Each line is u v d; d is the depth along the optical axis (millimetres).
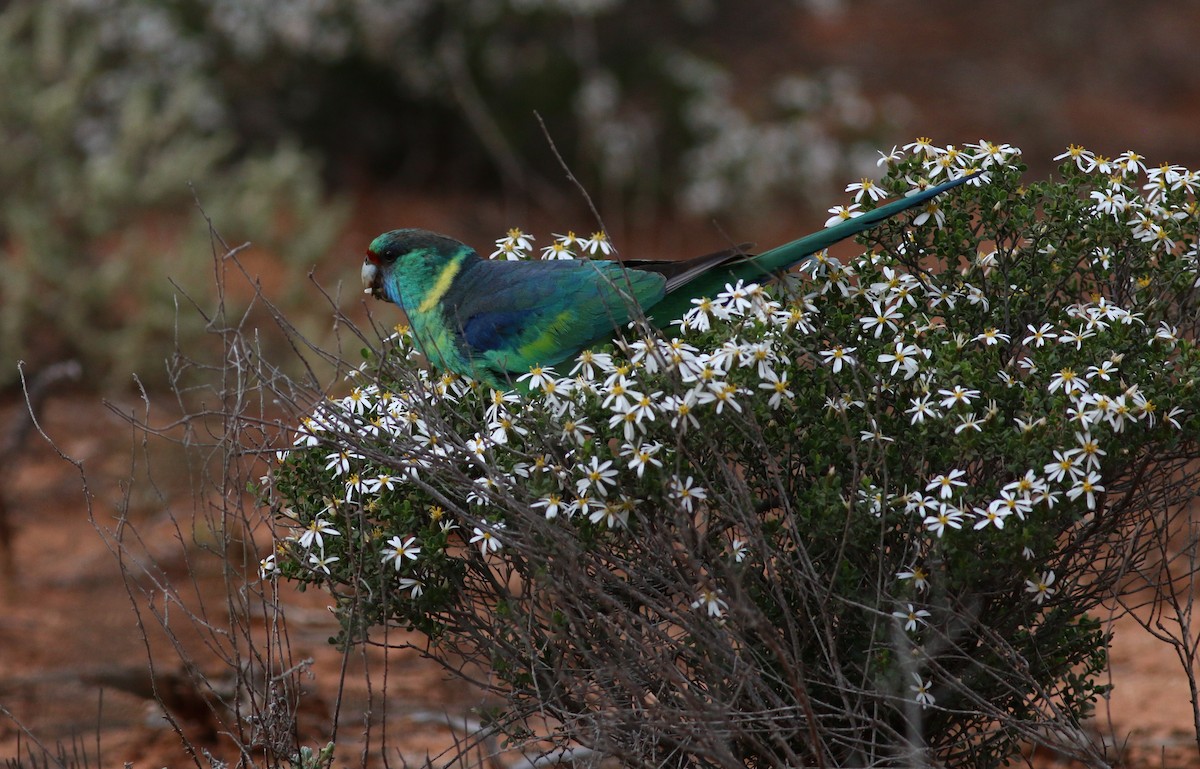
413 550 6871
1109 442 6332
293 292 18906
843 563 6684
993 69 39094
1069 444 6328
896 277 7309
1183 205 7398
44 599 12750
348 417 6926
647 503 6660
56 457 16547
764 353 6453
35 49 23797
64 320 18641
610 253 8391
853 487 6238
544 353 8219
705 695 6637
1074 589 7238
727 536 7125
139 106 21594
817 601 6422
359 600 6727
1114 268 7410
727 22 39094
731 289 6965
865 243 7684
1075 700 7477
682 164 28922
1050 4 43438
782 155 28688
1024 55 40469
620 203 28328
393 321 16172
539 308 8203
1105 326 6855
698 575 6281
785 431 6777
